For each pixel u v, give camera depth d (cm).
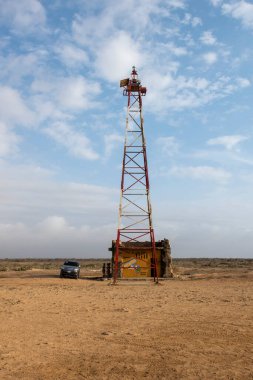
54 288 3158
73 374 927
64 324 1550
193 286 3550
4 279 4228
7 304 2092
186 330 1443
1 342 1230
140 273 4744
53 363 1016
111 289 3212
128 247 4691
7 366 984
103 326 1516
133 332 1405
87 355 1096
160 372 941
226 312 1875
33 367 979
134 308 2014
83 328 1473
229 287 3388
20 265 10106
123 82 4419
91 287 3400
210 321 1628
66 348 1171
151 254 4797
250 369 966
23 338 1291
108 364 1010
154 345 1217
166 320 1652
